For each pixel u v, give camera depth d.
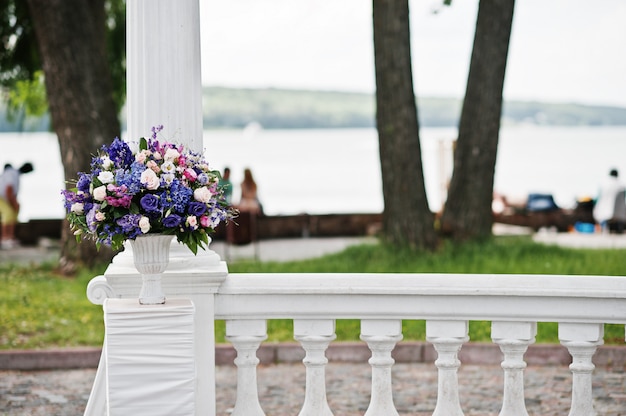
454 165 18.48
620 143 88.19
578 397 6.04
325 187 57.00
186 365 5.70
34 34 20.06
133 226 5.59
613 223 24.62
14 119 21.84
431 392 9.68
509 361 6.08
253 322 6.25
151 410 5.68
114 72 21.03
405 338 11.61
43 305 14.05
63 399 9.53
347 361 11.20
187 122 6.35
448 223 18.31
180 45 6.34
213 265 6.36
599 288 5.95
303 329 6.20
